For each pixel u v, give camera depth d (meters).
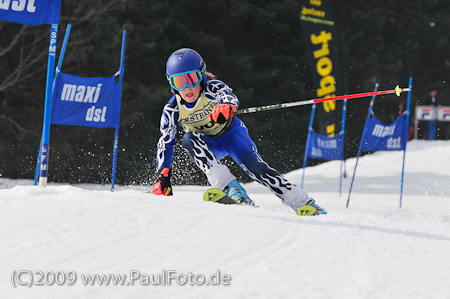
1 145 43.44
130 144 47.97
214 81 10.30
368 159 40.06
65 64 45.25
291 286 5.42
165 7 56.19
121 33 47.41
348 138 59.66
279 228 7.65
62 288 5.05
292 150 56.28
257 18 60.75
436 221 13.18
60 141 43.06
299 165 55.16
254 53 62.47
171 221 7.41
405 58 66.31
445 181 32.91
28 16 10.32
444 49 68.94
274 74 59.28
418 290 5.49
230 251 6.46
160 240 6.62
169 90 49.28
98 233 6.64
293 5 61.56
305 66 61.12
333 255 6.53
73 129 44.97
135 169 46.38
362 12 64.81
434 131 43.78
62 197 8.09
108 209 7.58
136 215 7.49
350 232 7.74
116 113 16.41
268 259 6.24
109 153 46.56
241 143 10.62
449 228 9.69
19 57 44.75
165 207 8.11
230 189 10.42
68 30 15.17
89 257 5.90
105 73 47.59
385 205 21.25
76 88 15.91
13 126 44.16
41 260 5.73
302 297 5.16
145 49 51.94
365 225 8.53
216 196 9.73
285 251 6.59
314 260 6.29
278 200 16.66
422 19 67.62
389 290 5.45
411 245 7.21
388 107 63.56
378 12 65.38
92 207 7.59
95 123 16.17
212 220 7.65
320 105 32.88
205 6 61.22
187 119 10.52
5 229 6.47
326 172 38.19
